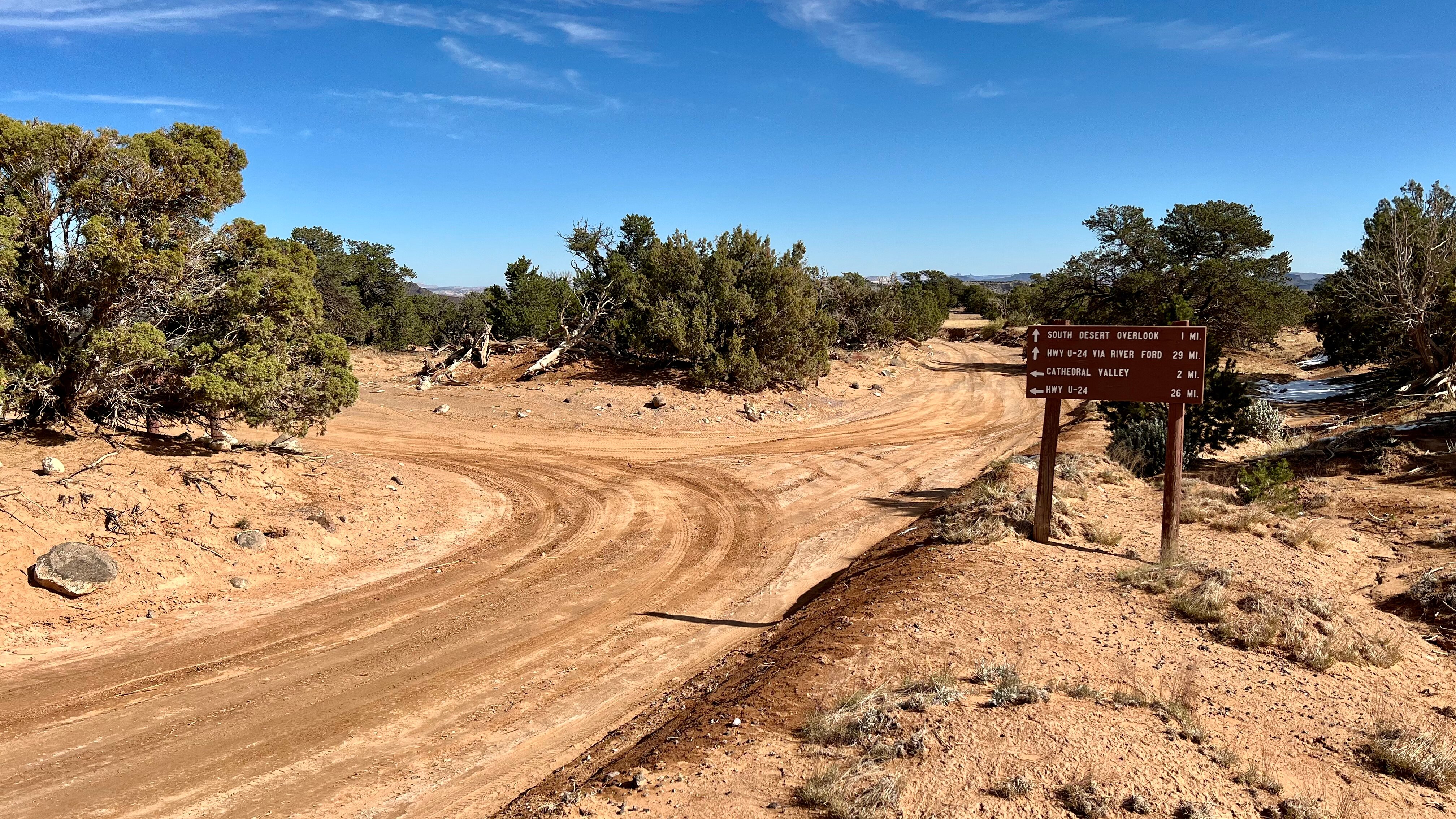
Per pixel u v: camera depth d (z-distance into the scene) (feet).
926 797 17.29
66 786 22.45
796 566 46.55
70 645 32.19
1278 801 17.62
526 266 158.30
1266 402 75.72
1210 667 25.14
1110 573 34.58
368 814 21.29
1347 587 34.68
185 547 40.45
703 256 119.85
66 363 46.34
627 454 81.15
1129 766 18.60
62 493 39.96
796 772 18.98
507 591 40.98
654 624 36.70
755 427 99.76
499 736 25.99
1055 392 38.60
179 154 49.26
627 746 23.68
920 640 27.02
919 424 106.63
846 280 179.52
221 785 22.66
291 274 52.54
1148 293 172.24
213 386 47.70
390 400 104.73
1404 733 20.84
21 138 42.88
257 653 32.45
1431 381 88.12
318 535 46.24
